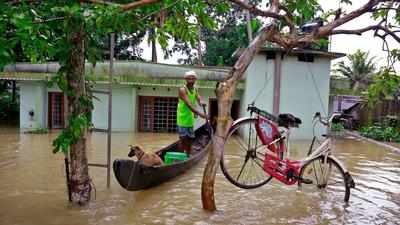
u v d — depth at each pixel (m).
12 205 5.36
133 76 15.80
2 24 3.05
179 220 4.92
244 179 6.69
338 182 7.10
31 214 4.98
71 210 5.18
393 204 5.99
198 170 8.11
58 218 4.86
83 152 5.41
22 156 9.45
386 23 5.80
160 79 15.89
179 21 4.51
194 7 4.24
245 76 15.33
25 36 3.08
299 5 5.74
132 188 5.79
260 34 5.29
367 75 25.88
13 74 15.45
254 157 5.78
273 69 14.43
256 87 14.53
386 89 6.54
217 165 5.34
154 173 6.18
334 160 6.27
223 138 5.35
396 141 14.89
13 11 3.10
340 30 5.42
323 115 14.80
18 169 7.85
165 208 5.41
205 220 4.95
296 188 6.76
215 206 5.49
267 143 5.71
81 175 5.39
